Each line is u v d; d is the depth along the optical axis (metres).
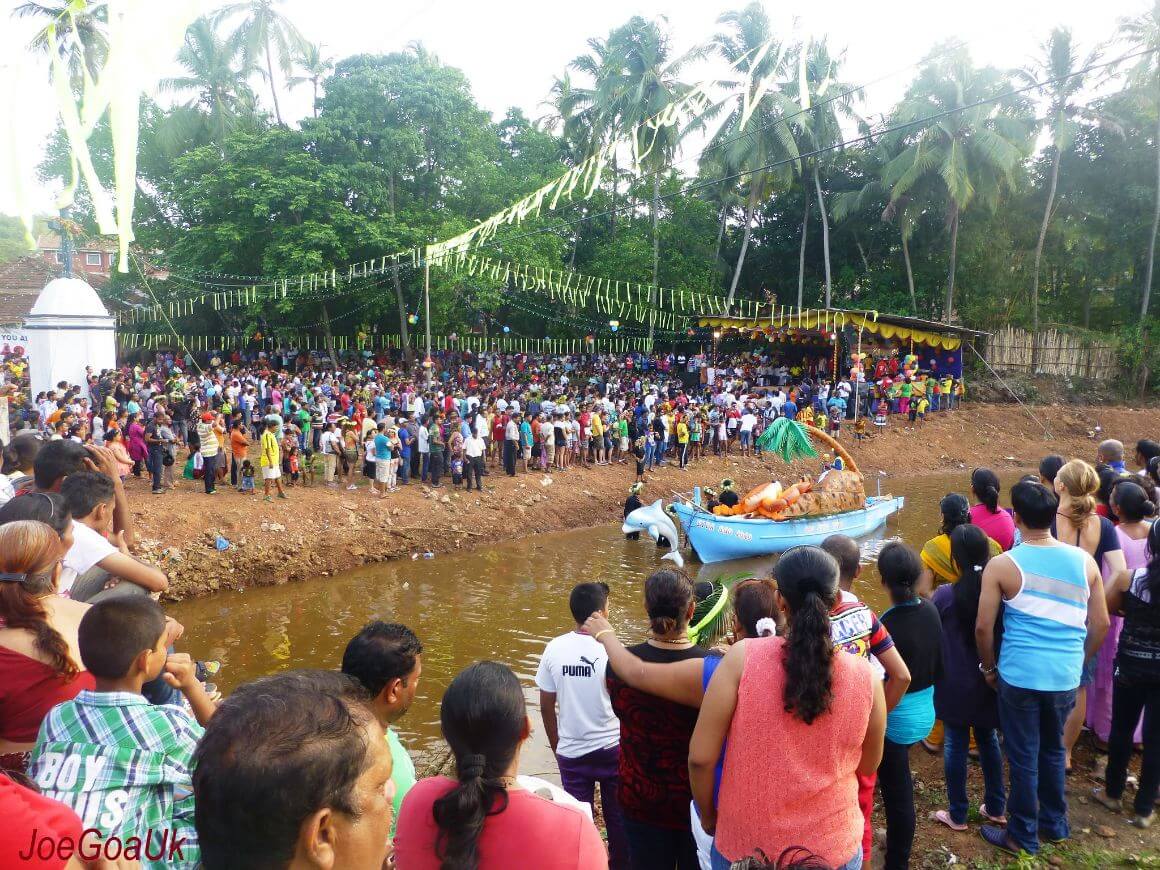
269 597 14.51
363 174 33.19
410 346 39.84
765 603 4.10
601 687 4.66
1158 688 4.93
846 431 31.02
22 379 25.98
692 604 3.69
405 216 33.81
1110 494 6.25
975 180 34.44
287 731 1.67
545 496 21.30
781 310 39.03
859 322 31.52
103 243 36.69
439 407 23.75
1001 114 34.47
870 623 3.82
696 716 3.57
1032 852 4.73
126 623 2.71
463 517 19.03
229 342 40.31
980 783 5.80
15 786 1.93
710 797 3.13
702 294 39.72
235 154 33.00
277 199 31.80
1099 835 4.93
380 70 33.91
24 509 3.41
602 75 39.81
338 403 24.42
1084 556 4.77
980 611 4.84
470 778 2.43
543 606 14.02
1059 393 36.78
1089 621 4.93
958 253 39.41
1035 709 4.73
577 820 2.49
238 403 23.47
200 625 13.04
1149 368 36.91
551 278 35.72
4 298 37.50
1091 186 39.72
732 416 28.36
